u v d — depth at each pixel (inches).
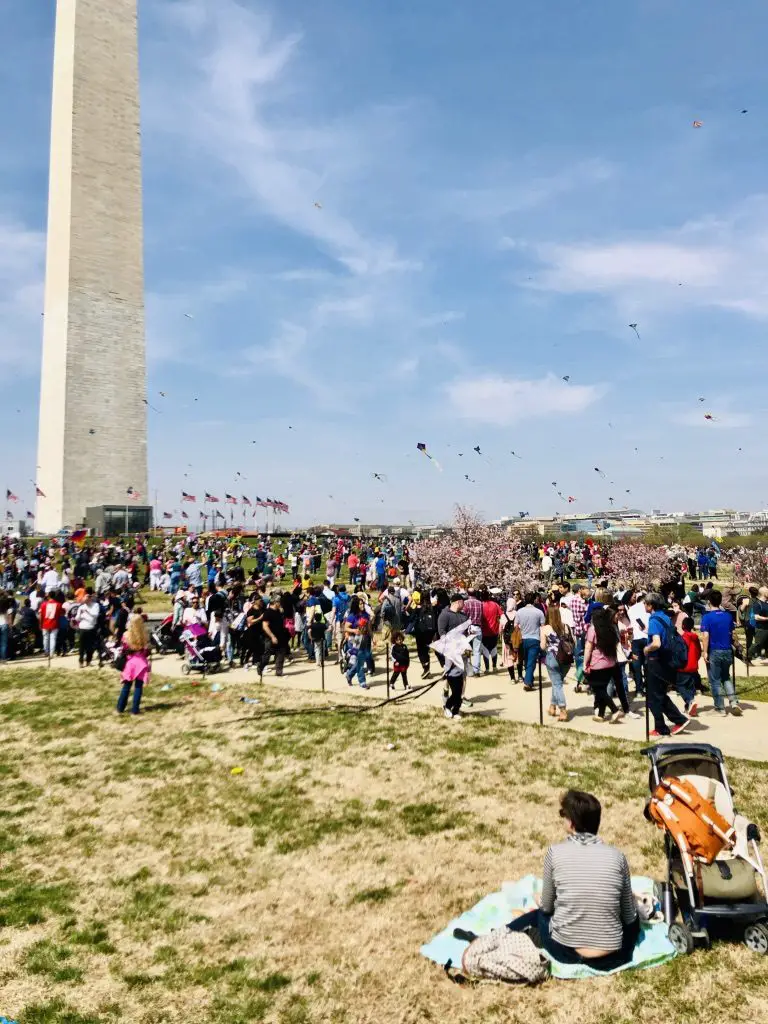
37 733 420.5
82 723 439.8
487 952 175.9
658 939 182.1
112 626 652.7
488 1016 160.2
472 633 549.6
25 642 738.2
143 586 1354.6
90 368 1982.0
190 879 233.9
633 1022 155.4
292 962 184.9
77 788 324.5
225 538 2113.7
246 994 171.3
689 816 185.9
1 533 2285.9
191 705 479.5
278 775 331.0
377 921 202.8
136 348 2064.5
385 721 417.4
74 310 1958.7
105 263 2022.6
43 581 852.0
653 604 369.7
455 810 279.9
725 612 411.8
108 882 233.5
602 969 171.9
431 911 207.2
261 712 450.6
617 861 176.6
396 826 267.7
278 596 600.1
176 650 719.1
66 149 1969.7
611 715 408.2
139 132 2096.5
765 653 599.5
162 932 201.6
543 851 241.6
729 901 178.2
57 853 256.8
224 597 643.5
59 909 215.9
